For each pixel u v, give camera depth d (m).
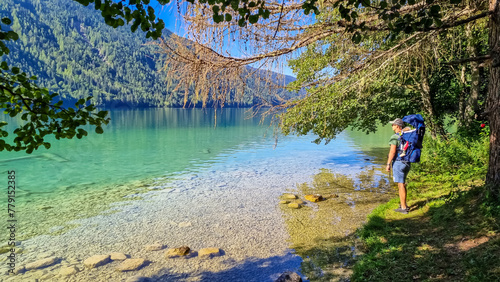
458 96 12.36
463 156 9.53
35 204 9.59
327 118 10.46
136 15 2.78
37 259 5.80
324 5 4.91
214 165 16.55
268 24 5.12
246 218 8.08
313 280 4.89
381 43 6.81
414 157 6.77
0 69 2.83
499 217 4.65
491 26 5.01
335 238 6.53
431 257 4.45
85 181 13.03
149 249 6.23
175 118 79.12
